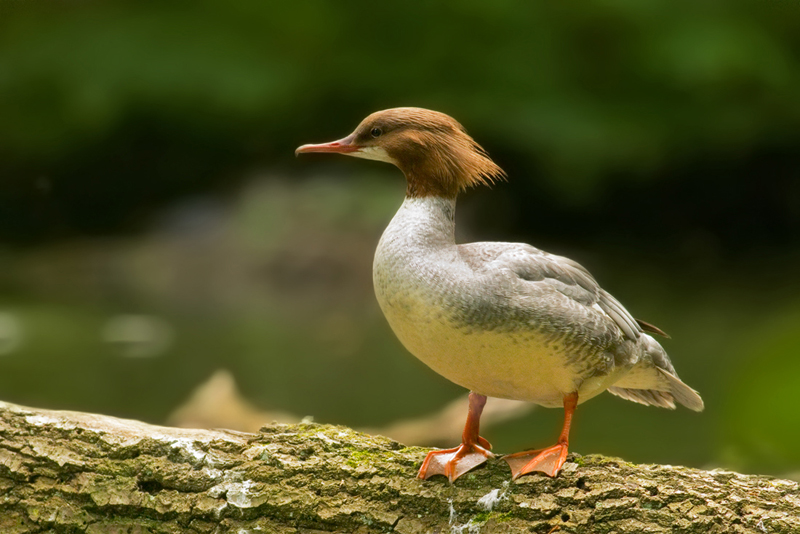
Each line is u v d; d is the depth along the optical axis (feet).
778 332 34.06
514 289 13.20
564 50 63.00
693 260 57.36
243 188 59.93
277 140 62.64
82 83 61.11
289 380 31.78
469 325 13.06
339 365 34.45
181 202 60.54
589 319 13.58
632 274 53.47
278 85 61.67
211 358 35.04
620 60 62.39
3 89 61.93
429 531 13.33
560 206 61.26
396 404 28.76
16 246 58.80
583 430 27.22
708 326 39.27
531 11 62.95
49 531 13.47
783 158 61.26
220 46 63.41
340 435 14.25
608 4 60.59
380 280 13.71
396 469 13.71
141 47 62.59
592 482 13.17
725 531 12.74
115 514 13.52
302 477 13.64
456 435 25.77
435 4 62.75
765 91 60.44
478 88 61.41
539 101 60.64
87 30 64.34
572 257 57.41
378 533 13.37
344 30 64.03
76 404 28.17
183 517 13.47
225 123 61.77
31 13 66.33
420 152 14.17
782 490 13.10
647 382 16.22
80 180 62.08
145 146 62.28
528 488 13.25
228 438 14.12
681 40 61.00
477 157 14.53
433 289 13.16
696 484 13.14
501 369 13.50
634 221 62.23
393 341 38.52
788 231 61.67
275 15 64.49
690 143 59.88
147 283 51.08
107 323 41.09
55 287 49.24
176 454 13.78
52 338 37.93
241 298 47.73
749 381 27.30
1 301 45.57
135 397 29.17
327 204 53.16
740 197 62.13
